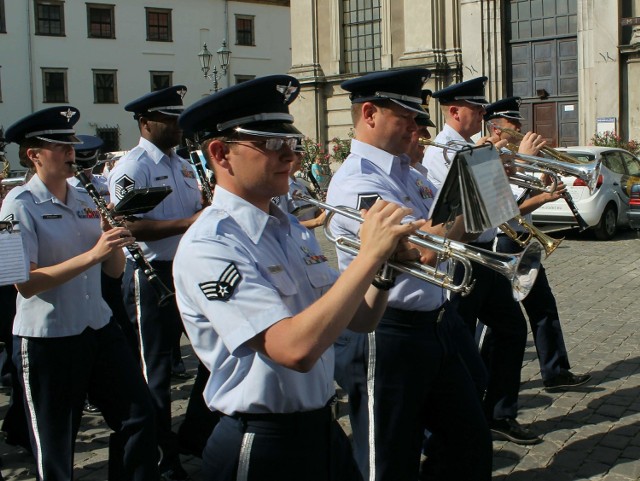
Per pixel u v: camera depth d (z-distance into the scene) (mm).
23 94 34875
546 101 18734
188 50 38281
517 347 4793
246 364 2447
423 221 2188
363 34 21484
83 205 4062
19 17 34594
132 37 36969
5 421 4785
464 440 3389
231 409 2465
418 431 3443
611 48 17391
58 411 3785
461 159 2760
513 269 2713
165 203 4996
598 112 17672
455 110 4836
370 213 2207
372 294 2656
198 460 4832
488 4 18875
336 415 2600
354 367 3426
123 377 3836
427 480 3846
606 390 5707
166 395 4566
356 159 3551
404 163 3678
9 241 3535
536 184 4938
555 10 18438
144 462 3740
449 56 19531
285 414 2441
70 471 3805
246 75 39875
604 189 12906
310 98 22047
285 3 40750
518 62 19078
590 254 11695
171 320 4637
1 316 6004
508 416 4836
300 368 2139
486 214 2762
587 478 4359
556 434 4961
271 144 2355
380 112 3527
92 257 3680
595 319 7734
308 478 2473
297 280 2490
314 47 22016
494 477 4398
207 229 2344
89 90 36250
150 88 37625
